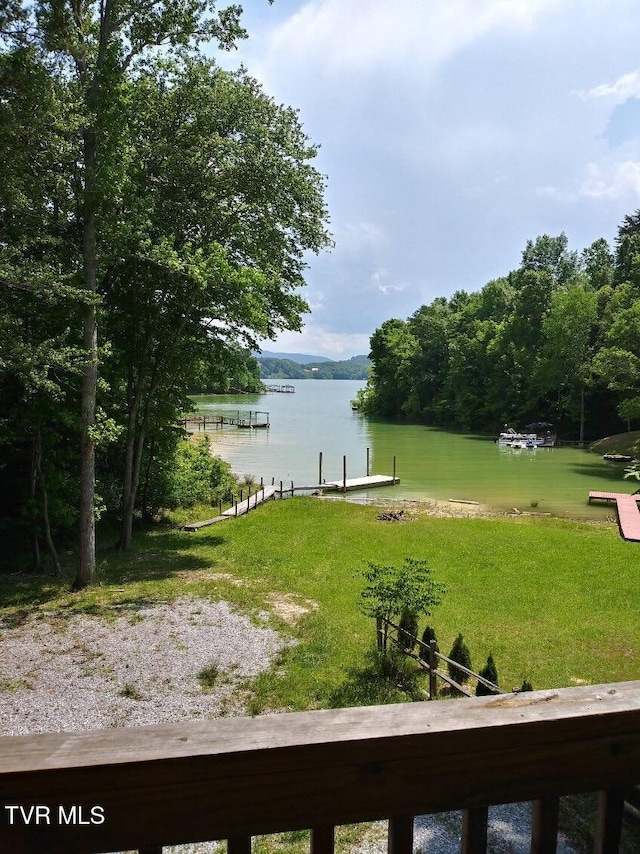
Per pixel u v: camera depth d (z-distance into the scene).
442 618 11.92
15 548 16.62
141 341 17.73
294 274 18.36
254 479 32.56
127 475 17.69
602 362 38.41
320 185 17.20
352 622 11.29
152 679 8.71
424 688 8.67
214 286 15.39
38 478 15.12
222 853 4.94
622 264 57.31
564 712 1.36
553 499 27.45
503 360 57.59
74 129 11.55
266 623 11.16
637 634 11.20
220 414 79.69
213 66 15.93
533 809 1.39
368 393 86.19
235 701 8.07
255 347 18.25
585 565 16.02
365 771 1.25
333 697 8.16
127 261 15.80
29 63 10.73
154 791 1.17
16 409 13.66
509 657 10.10
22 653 9.66
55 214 13.24
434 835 5.22
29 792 1.13
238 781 1.19
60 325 14.06
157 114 15.57
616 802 1.41
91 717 7.59
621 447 41.91
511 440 49.19
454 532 20.19
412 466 37.88
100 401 17.27
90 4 12.88
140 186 15.22
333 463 39.03
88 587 13.39
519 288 66.06
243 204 16.52
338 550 17.55
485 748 1.30
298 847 5.09
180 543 18.42
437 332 71.44
